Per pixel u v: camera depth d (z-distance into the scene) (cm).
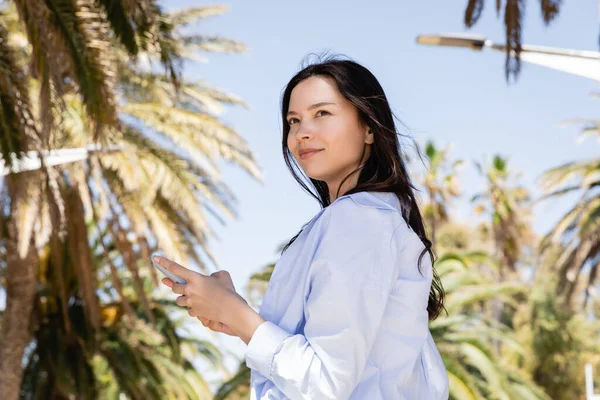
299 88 201
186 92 1884
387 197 191
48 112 945
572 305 3219
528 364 3722
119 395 2102
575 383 3666
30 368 2080
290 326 177
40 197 1494
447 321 1925
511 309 3981
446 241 4294
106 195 1677
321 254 175
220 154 1772
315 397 164
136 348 2125
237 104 1912
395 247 177
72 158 1438
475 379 1984
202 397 2423
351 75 200
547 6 1148
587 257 2545
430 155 3825
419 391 183
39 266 2111
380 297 170
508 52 1002
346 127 197
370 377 174
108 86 974
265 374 169
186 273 177
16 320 1873
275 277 186
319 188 235
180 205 1689
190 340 2409
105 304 2170
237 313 173
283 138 229
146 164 1645
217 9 1869
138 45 1065
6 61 1051
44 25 919
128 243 1709
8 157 1038
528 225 4284
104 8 1009
